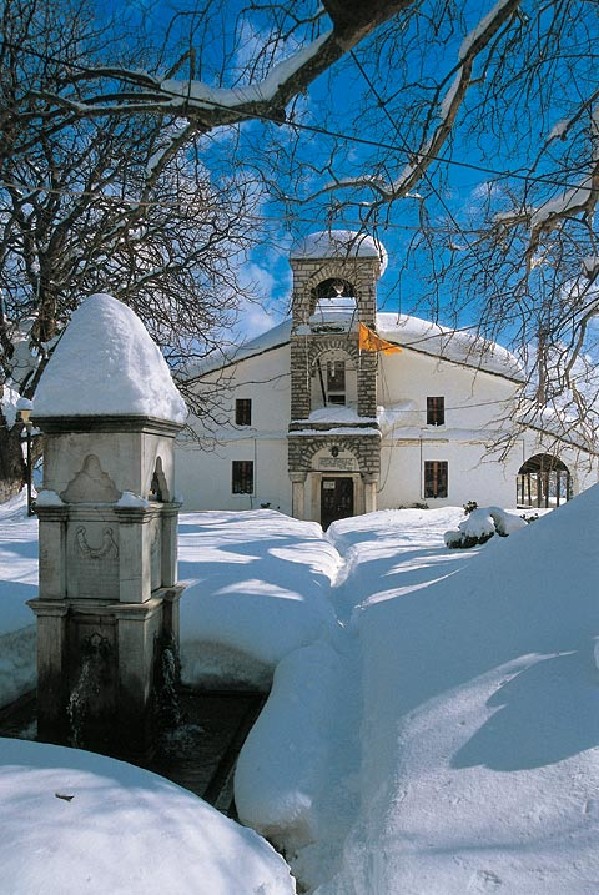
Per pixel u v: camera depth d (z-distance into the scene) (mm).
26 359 16422
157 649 5055
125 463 4703
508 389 32562
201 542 12727
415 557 11031
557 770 2812
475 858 2504
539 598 4594
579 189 7957
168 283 14336
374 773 3684
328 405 33406
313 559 11078
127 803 2826
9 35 10602
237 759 4562
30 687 6129
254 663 6039
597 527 4961
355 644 6652
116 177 12195
